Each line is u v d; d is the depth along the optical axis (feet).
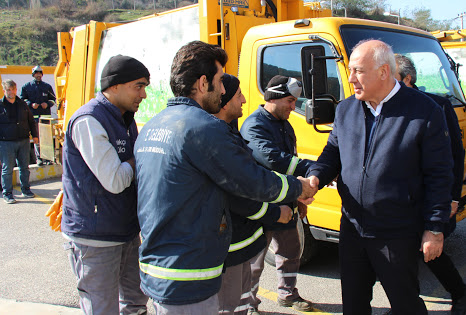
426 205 7.63
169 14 15.89
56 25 133.90
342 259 8.70
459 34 22.66
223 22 14.01
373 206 7.89
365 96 7.78
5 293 13.24
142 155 6.70
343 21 12.12
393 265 7.85
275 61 13.10
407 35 13.73
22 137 24.07
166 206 6.30
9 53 116.06
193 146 6.22
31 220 20.79
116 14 155.02
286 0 17.76
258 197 6.67
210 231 6.45
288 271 11.61
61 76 23.75
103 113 8.21
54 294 13.12
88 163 7.84
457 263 14.57
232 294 8.33
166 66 16.19
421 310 8.02
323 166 8.89
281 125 10.43
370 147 7.93
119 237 8.45
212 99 7.02
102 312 8.46
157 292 6.36
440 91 13.57
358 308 8.60
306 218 12.89
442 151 7.48
